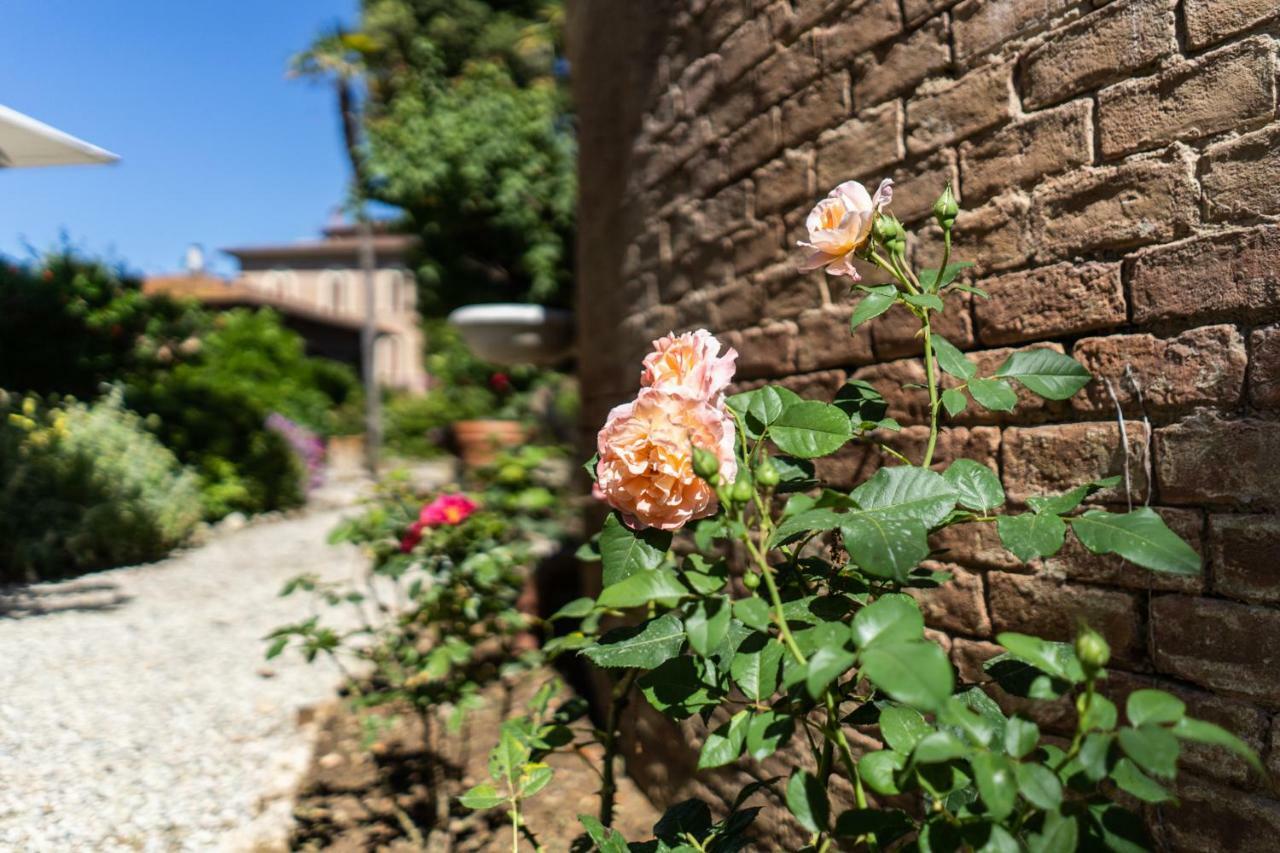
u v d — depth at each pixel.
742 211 2.34
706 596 1.06
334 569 6.83
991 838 0.89
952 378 1.68
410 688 2.84
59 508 6.78
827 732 1.12
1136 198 1.36
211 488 9.16
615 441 1.10
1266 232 1.19
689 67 2.62
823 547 1.86
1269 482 1.19
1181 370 1.30
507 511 4.72
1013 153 1.57
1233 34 1.23
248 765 3.16
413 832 2.56
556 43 10.91
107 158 4.63
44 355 9.07
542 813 2.68
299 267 29.62
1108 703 0.85
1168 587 1.31
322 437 15.34
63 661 4.32
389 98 10.99
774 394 1.31
